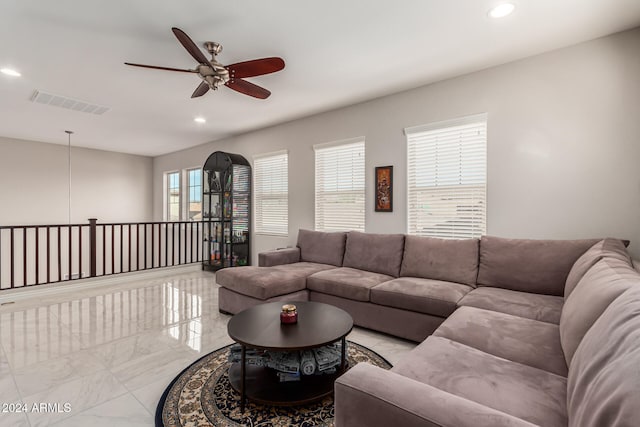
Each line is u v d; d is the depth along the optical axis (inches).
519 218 116.3
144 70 120.4
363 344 104.1
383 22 91.7
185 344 103.6
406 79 131.5
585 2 83.4
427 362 55.0
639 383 23.0
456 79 128.9
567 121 106.8
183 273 216.2
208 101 155.9
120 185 297.7
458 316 77.9
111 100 153.3
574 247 95.7
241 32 96.0
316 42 102.2
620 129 98.8
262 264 153.4
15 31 94.0
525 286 99.7
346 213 167.2
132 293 165.3
